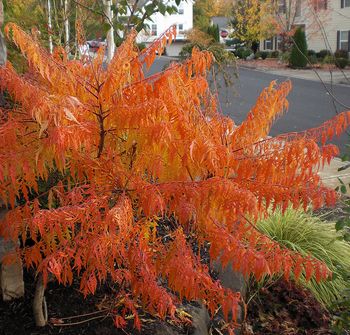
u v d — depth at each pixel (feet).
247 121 7.75
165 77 6.88
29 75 7.73
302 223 14.19
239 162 7.20
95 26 17.72
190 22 112.06
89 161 6.91
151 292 6.44
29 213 6.75
